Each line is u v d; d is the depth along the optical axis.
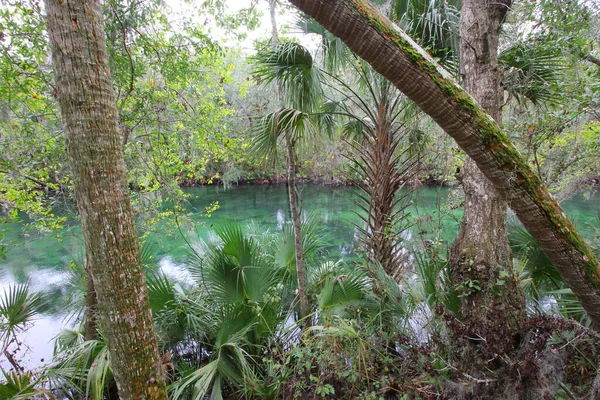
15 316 3.39
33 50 2.95
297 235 3.22
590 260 1.45
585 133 3.95
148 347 1.36
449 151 4.49
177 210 4.62
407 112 3.96
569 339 1.81
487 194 2.27
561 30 2.57
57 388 2.65
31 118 3.11
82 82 1.13
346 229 8.88
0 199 3.64
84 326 3.43
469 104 1.27
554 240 1.45
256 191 17.06
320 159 6.50
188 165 4.98
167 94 4.04
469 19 2.32
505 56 3.08
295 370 2.62
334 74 4.14
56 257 7.00
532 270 2.91
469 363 2.07
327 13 1.16
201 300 3.44
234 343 2.66
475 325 2.02
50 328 4.41
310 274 3.71
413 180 4.00
